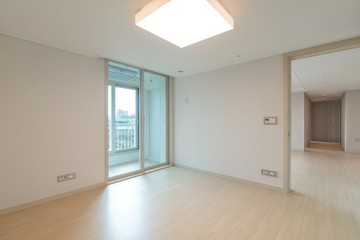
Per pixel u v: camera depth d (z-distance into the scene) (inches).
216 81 154.4
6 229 79.3
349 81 207.6
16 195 95.7
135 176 152.3
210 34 84.8
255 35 94.3
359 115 261.3
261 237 74.3
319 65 150.1
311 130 410.9
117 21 81.4
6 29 88.2
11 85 94.6
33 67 101.4
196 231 78.3
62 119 112.2
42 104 104.6
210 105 158.4
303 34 93.4
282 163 119.7
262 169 128.5
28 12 74.1
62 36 95.7
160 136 195.5
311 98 364.8
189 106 174.9
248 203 104.0
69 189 114.7
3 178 92.2
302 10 73.0
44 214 92.0
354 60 137.6
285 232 77.5
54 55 109.1
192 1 60.3
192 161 172.6
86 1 67.4
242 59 130.5
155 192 119.8
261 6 70.4
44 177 105.1
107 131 134.9
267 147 126.3
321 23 82.8
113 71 161.0
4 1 66.6
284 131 118.9
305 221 85.7
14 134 95.5
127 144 193.6
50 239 72.7
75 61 117.7
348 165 189.8
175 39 90.0
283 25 84.5
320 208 98.0
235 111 142.2
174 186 130.6
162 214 92.3
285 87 118.2
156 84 197.8
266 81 126.1
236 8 71.9
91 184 125.2
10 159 94.3
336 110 389.7
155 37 96.8
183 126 180.4
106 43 104.3
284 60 118.1
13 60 95.2
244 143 137.5
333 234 76.0
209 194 116.5
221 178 148.2
